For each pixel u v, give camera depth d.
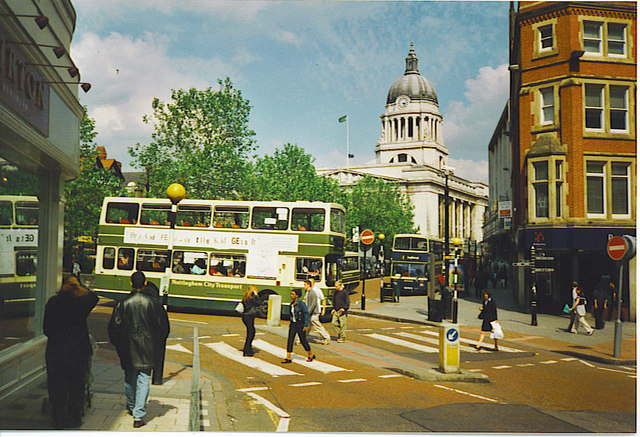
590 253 26.91
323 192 68.75
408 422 8.66
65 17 11.52
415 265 41.47
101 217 25.08
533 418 9.28
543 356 16.61
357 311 27.36
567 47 26.69
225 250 24.02
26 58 9.34
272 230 23.77
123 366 7.77
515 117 33.94
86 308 7.48
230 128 42.62
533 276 25.47
